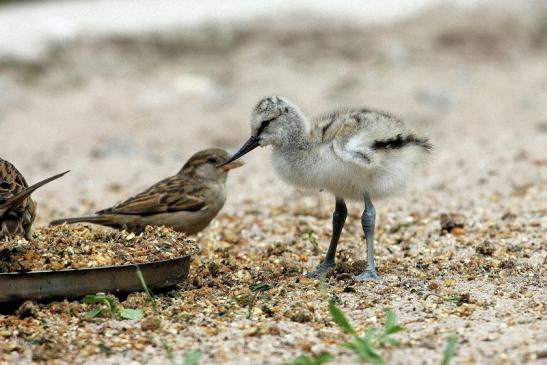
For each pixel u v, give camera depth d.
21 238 9.43
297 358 7.62
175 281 9.81
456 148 18.95
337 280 10.41
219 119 22.91
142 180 17.73
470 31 27.81
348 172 10.39
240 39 27.72
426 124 21.88
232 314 9.16
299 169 10.66
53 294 9.09
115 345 8.33
